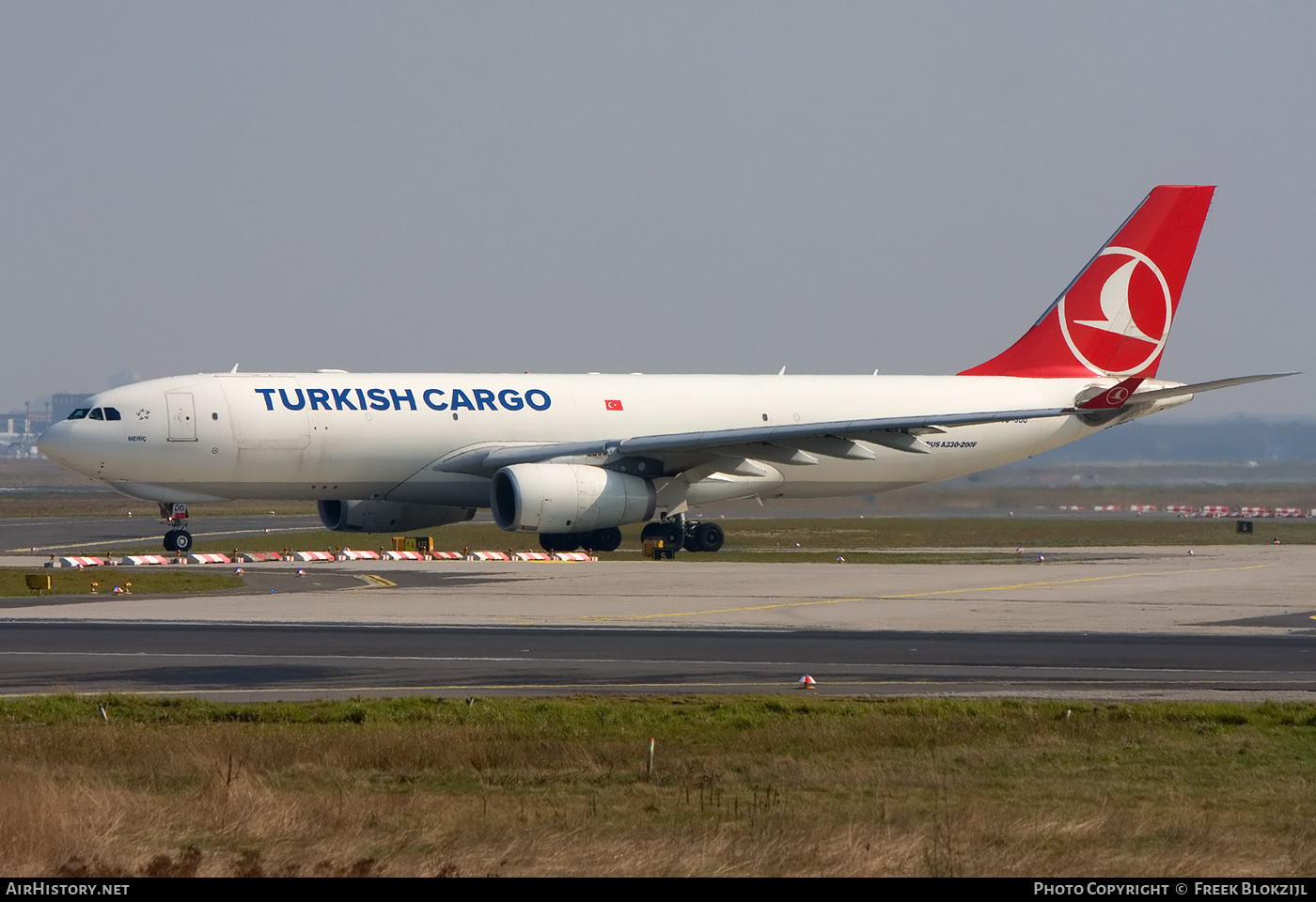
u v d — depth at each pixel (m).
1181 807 38.28
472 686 59.94
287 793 38.53
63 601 92.00
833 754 46.03
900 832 33.97
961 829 34.47
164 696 56.50
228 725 50.03
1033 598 98.44
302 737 46.62
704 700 55.91
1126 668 66.31
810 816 36.22
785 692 58.91
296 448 129.25
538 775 42.25
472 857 31.69
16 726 49.34
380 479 133.75
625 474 132.62
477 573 114.56
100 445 124.44
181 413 126.25
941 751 46.66
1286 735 49.69
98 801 35.47
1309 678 63.59
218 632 76.56
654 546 135.50
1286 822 36.28
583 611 87.81
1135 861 31.64
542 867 30.86
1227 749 47.06
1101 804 38.47
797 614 86.88
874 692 59.44
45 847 32.25
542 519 126.12
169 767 42.25
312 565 124.00
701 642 74.12
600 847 32.50
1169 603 94.94
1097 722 51.59
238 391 129.00
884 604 93.31
